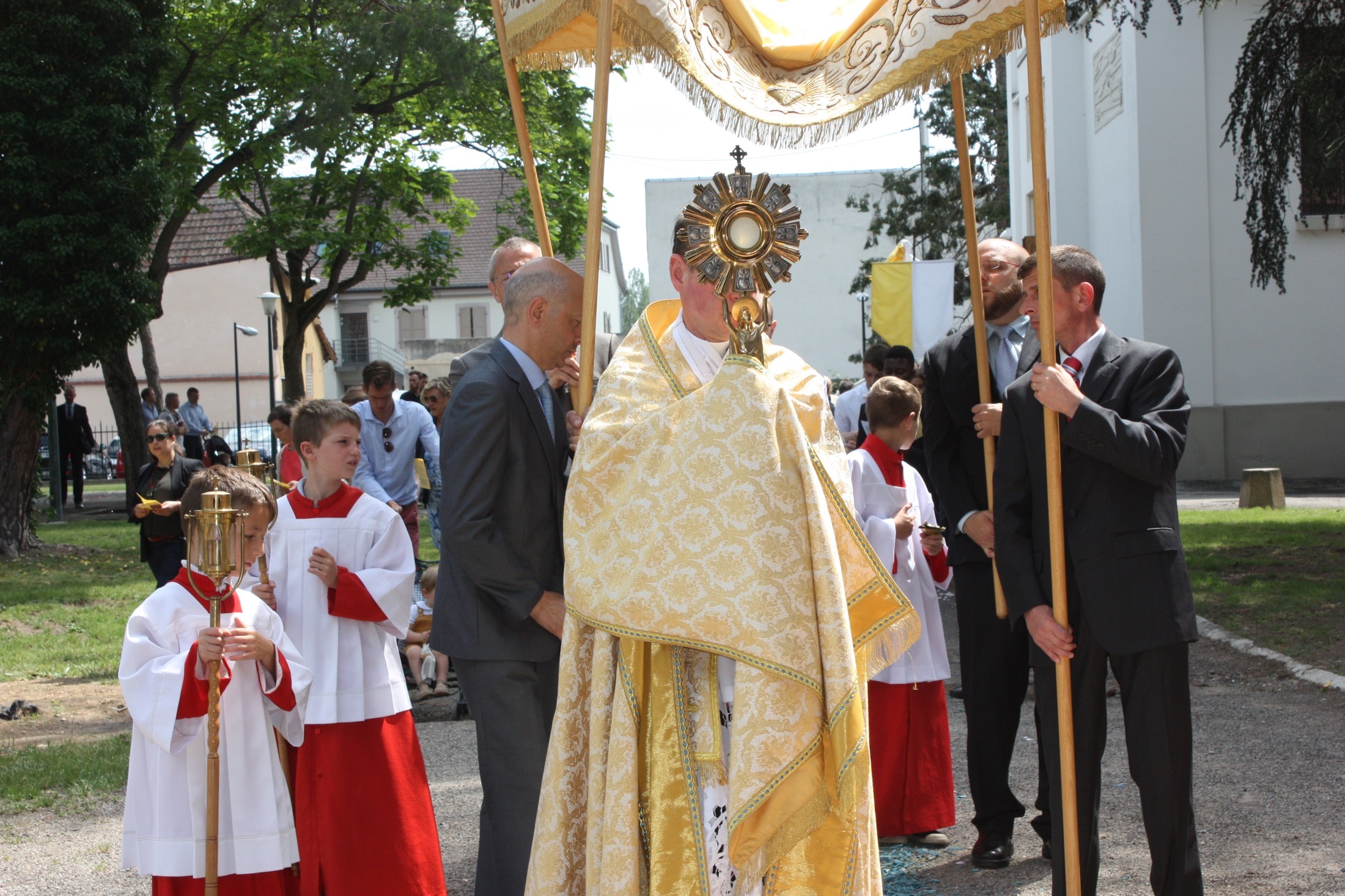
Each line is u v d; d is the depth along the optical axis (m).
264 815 3.78
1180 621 3.42
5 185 15.12
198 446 23.00
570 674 2.88
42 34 15.34
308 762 4.07
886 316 12.38
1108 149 22.45
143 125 16.27
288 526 4.36
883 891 4.21
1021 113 26.73
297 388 25.14
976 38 3.62
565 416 3.79
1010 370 4.64
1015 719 4.48
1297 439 20.69
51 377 16.02
